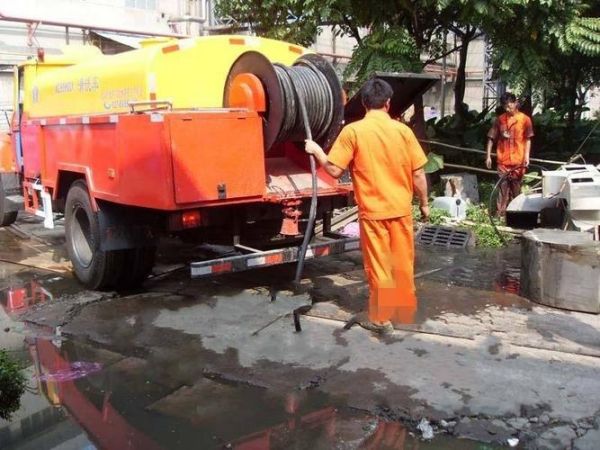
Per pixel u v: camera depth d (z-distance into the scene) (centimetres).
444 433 362
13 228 985
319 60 598
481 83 2481
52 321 560
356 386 418
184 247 821
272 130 545
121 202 558
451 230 820
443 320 527
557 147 1322
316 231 637
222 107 605
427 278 657
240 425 379
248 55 558
